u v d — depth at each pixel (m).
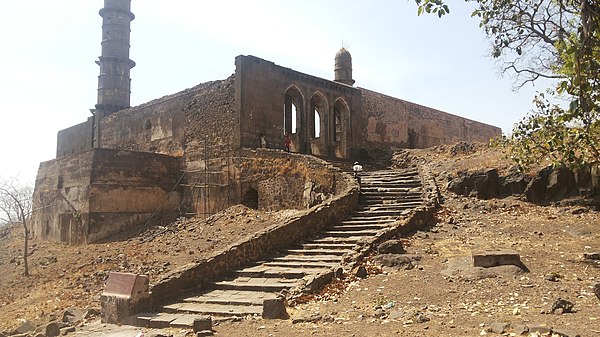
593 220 14.23
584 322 7.10
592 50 7.47
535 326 6.80
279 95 24.98
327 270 11.05
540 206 16.20
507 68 11.80
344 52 35.19
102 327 9.86
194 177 25.48
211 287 11.55
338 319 8.45
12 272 20.41
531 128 10.66
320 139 28.52
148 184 24.59
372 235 13.72
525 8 10.41
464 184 17.84
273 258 12.98
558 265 10.66
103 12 36.69
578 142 9.91
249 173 22.55
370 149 30.44
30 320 12.39
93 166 22.78
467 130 44.19
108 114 35.38
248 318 9.12
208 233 19.62
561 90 8.44
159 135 29.14
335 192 18.88
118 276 10.52
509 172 17.36
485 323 7.37
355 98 30.20
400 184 19.02
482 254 10.59
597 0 7.19
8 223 35.06
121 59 36.19
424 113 38.41
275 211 20.98
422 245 12.91
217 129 24.58
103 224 22.78
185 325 9.15
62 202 25.14
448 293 9.33
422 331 7.27
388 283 10.30
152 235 21.41
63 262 19.72
